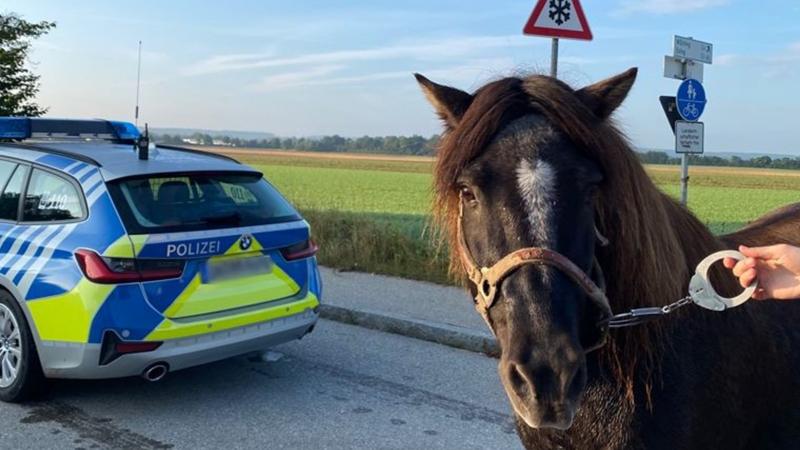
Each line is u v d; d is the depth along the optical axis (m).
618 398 2.43
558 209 2.12
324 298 7.95
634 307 2.39
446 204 2.49
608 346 2.40
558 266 2.07
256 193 5.53
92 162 5.09
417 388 5.45
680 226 2.71
